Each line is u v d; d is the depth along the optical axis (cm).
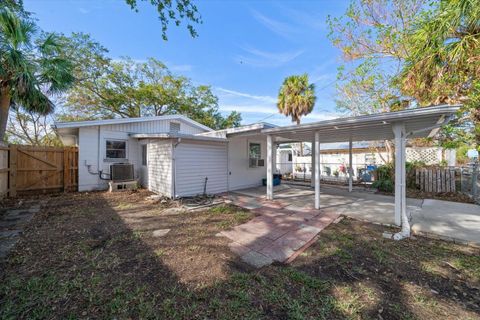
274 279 240
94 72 1366
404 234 371
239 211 538
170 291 216
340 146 1623
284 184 1064
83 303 198
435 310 192
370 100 916
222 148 830
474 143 678
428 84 609
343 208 563
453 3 452
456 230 387
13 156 686
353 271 259
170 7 419
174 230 399
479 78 518
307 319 180
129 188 848
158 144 761
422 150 1041
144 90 1492
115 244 334
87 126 838
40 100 662
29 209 541
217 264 273
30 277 238
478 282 236
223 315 185
